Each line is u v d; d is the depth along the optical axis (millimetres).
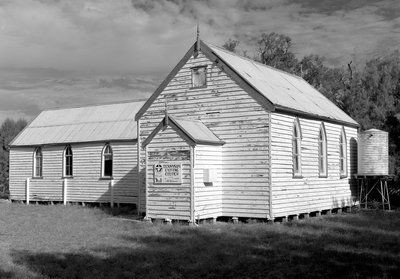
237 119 24859
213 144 24641
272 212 23781
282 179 24734
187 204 23453
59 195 39250
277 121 24562
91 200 37188
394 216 27906
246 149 24547
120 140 35625
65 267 15023
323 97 34406
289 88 29484
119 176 35719
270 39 57156
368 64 53406
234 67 25719
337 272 14039
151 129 27750
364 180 33500
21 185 41938
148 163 24688
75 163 38438
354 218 26641
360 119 40969
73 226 23656
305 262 15258
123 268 14836
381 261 15391
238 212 24578
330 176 30203
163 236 20062
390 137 36906
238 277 13719
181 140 23734
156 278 13648
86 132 38594
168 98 27250
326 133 29984
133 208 33000
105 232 21516
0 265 14930
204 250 17188
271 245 17891
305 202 26953
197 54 26359
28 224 24703
